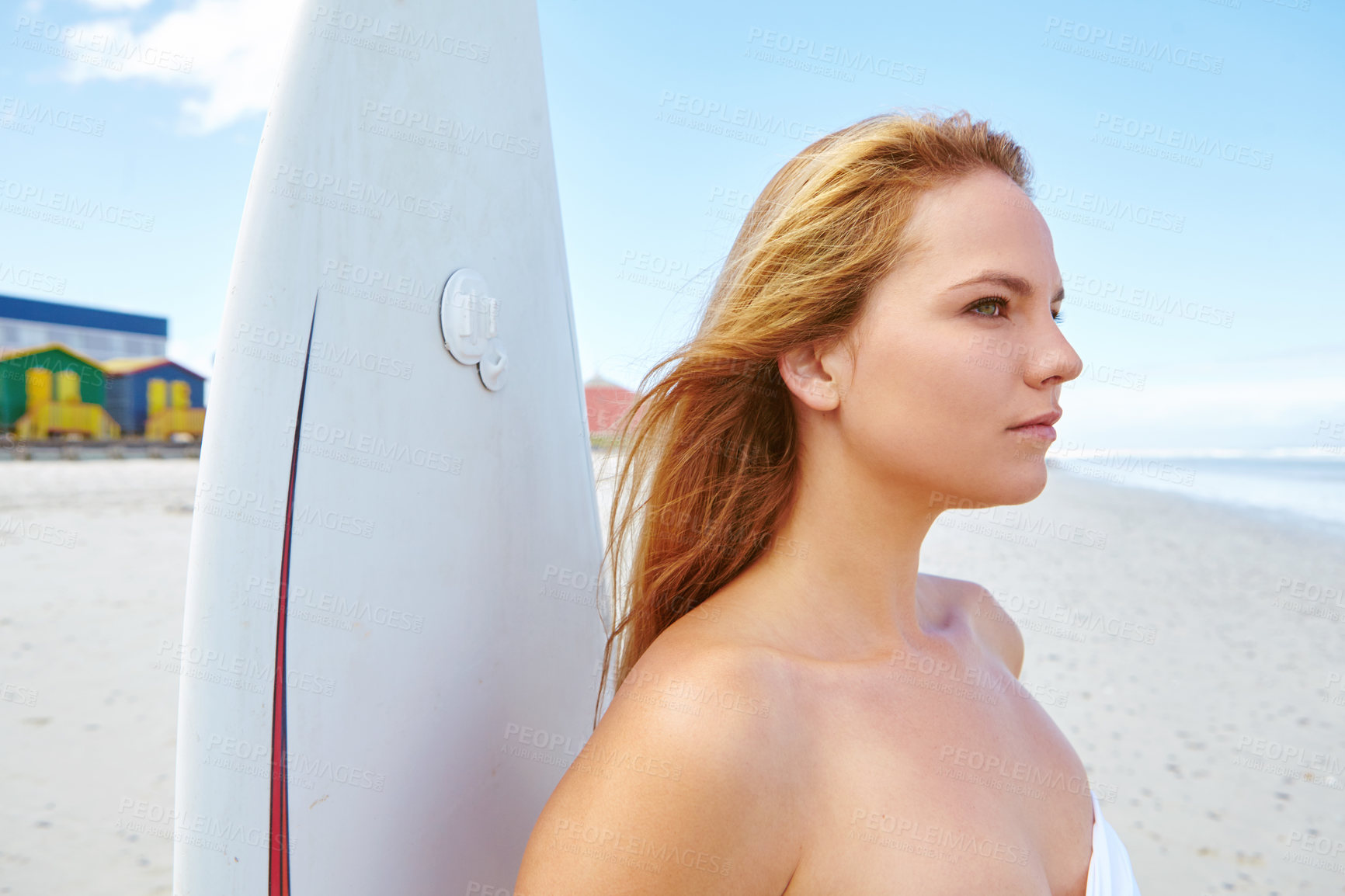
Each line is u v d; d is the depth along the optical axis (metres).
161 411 28.61
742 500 0.91
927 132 0.83
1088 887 0.89
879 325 0.79
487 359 0.94
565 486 1.11
